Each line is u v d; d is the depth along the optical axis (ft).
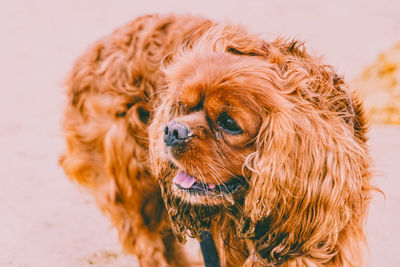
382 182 14.53
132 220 10.98
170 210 9.07
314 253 8.16
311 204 7.70
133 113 10.48
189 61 8.20
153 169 9.23
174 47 10.27
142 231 10.96
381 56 22.84
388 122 19.85
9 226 13.76
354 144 7.79
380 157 15.90
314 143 7.57
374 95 20.95
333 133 7.64
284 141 7.41
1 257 12.06
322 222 7.73
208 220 9.05
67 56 34.68
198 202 8.07
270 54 8.00
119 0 47.11
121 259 12.09
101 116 10.87
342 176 7.62
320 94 7.73
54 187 16.58
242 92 7.45
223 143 7.73
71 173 11.48
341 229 8.08
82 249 12.53
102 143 10.94
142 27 11.19
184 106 7.98
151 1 45.65
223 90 7.47
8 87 29.84
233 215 8.53
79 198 15.69
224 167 7.77
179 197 8.84
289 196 7.65
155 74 10.42
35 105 26.43
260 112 7.51
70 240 12.98
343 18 36.42
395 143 17.30
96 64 11.12
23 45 37.99
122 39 11.12
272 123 7.43
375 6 38.99
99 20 42.04
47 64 33.50
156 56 10.52
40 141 21.27
